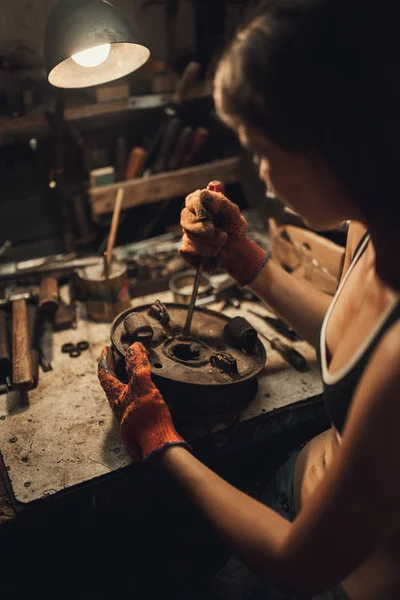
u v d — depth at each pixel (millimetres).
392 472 598
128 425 934
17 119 1858
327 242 1578
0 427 1245
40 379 1396
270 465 1538
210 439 1198
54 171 1873
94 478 1123
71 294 1725
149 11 2154
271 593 1101
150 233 2436
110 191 2016
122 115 2111
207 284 1724
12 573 1301
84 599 1315
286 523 733
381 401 587
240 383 1153
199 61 2287
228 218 1129
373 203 617
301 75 554
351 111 558
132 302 1693
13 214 2049
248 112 602
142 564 1396
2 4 1891
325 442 1042
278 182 656
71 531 1291
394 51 535
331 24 542
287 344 1515
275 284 1118
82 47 1204
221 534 765
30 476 1122
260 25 581
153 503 1401
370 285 739
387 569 788
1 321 1546
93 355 1483
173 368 1167
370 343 653
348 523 627
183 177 2135
